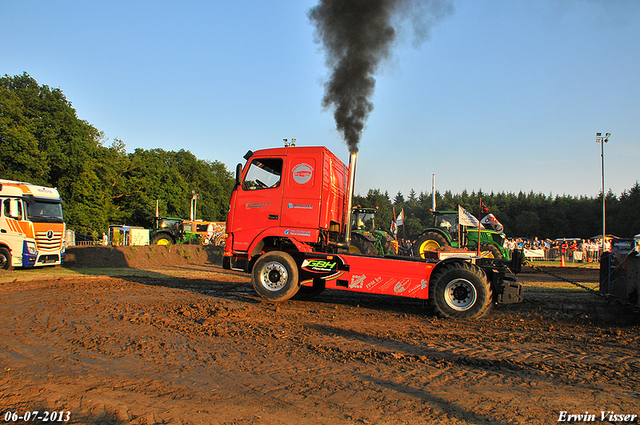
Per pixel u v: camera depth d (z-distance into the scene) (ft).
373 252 42.78
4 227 44.98
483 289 23.72
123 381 13.17
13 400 11.62
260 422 10.46
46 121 112.78
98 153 145.59
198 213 220.23
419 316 24.84
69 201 124.06
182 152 238.89
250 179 29.35
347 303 29.22
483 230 56.80
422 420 10.70
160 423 10.34
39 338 18.15
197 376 13.71
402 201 296.51
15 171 100.53
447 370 14.64
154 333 19.19
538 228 231.91
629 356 16.63
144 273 47.50
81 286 34.73
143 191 177.68
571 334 20.35
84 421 10.41
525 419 10.85
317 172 27.76
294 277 27.78
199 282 39.68
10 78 113.70
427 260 25.70
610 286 27.32
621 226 205.36
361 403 11.71
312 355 16.16
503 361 15.61
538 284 40.68
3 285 34.73
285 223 28.09
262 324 21.35
